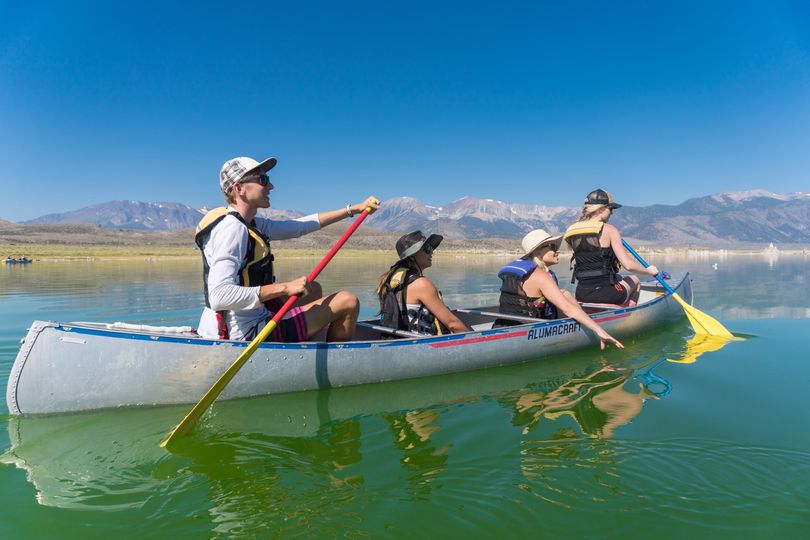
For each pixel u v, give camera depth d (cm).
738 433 340
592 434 343
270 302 427
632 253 743
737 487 267
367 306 1042
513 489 268
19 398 361
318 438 346
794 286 1477
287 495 265
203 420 375
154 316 923
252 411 396
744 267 2761
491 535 229
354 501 259
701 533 229
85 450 321
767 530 230
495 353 533
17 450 319
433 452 319
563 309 556
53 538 226
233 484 277
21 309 1009
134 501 259
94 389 374
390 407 412
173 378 388
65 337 367
